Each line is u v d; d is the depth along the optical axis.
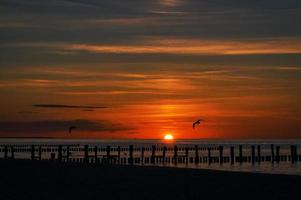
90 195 28.89
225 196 29.23
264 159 102.38
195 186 32.88
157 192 30.30
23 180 35.44
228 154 138.25
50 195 28.69
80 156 110.94
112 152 141.88
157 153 142.00
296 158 99.81
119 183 34.28
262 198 28.53
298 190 31.08
